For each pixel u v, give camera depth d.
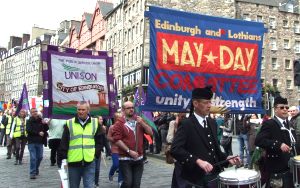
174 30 7.32
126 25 53.06
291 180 5.83
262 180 6.18
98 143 6.78
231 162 4.49
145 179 10.80
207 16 7.58
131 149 6.90
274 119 6.02
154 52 7.18
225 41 7.70
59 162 8.50
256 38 7.95
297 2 53.66
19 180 10.75
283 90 51.31
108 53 10.05
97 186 9.53
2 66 123.75
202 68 7.48
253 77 7.91
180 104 7.31
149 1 45.00
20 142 14.67
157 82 7.18
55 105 9.41
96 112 9.79
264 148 5.95
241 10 49.78
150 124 9.51
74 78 9.66
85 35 72.38
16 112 16.11
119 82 54.97
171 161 5.08
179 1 45.69
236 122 14.20
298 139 6.41
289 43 52.41
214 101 7.59
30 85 99.94
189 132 4.41
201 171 4.44
